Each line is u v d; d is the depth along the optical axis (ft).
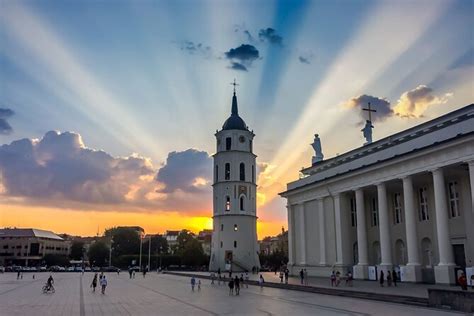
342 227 145.48
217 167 287.48
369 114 168.45
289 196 179.63
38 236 515.91
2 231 518.37
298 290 116.78
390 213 140.05
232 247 270.46
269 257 344.08
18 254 504.02
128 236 443.32
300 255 171.83
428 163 109.70
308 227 168.04
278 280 149.89
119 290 124.88
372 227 147.84
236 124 292.40
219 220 277.85
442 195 105.29
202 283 163.73
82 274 269.64
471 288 92.84
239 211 276.41
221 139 291.38
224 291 117.91
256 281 146.61
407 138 135.13
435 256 121.39
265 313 67.05
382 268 123.54
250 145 293.84
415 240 113.60
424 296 78.38
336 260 148.25
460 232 113.80
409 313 63.10
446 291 66.85
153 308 76.38
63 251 587.68
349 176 139.13
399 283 114.11
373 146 151.23
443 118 126.62
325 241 155.12
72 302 89.10
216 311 70.64
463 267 110.63
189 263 344.90
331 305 76.74
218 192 282.36
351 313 65.00
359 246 135.13
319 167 180.96
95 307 78.89
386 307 72.18
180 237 439.22
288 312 67.77
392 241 138.31
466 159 99.40
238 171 282.15
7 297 101.71
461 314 61.00
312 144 198.29
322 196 156.87
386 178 124.06
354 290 96.32
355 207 151.64
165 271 301.22
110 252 408.26
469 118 106.01
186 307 77.46
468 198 112.47
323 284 120.78
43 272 315.99
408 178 116.16
